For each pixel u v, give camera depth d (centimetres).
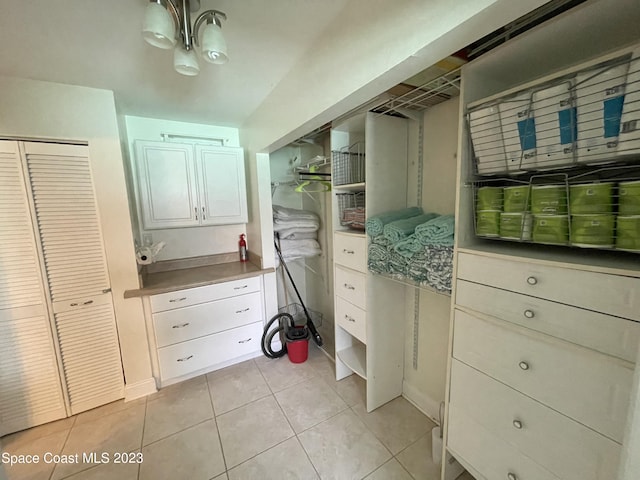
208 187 230
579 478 78
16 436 167
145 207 209
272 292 253
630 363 65
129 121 219
